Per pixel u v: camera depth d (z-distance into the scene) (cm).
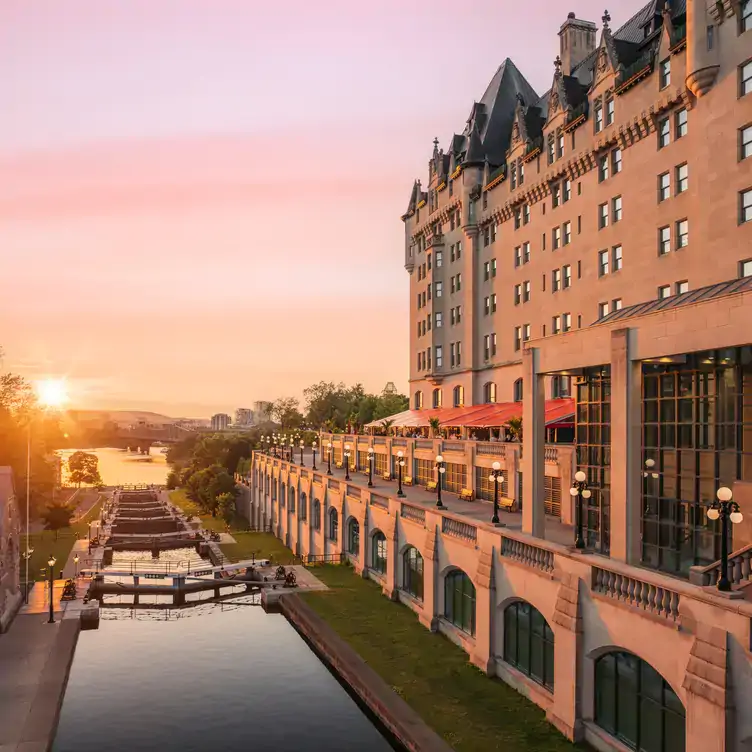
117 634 4191
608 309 4838
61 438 12469
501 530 2811
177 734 2683
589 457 3141
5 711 2681
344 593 4416
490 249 6788
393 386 15738
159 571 5991
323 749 2497
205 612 4750
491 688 2703
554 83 5594
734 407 2275
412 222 8612
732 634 1645
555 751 2169
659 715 1969
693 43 3647
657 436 2638
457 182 7312
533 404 3225
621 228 4666
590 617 2227
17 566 4588
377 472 6994
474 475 4875
